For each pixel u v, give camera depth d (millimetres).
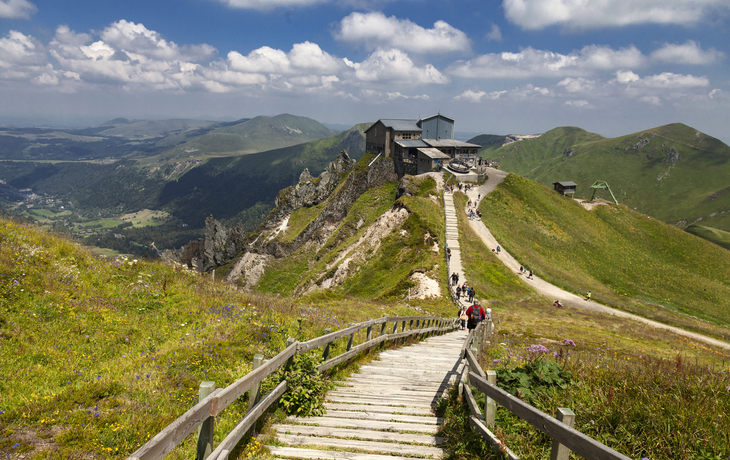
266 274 119188
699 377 6488
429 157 105000
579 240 87250
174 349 9008
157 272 16406
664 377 6512
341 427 6629
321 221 119750
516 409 4672
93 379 7148
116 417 5715
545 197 101812
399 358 12969
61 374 7250
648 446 4781
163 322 11570
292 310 15906
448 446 5805
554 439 3951
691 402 5473
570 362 8695
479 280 55906
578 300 56562
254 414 5809
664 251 93375
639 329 40094
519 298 54094
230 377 7730
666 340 33812
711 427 4875
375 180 116812
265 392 6957
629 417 5391
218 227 143625
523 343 20438
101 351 8961
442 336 22094
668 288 76688
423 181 96938
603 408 5688
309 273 94500
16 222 15266
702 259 90688
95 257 15570
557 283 62156
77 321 10281
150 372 7637
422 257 64125
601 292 66500
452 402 7172
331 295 39469
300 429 6430
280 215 133625
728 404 5434
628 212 106000
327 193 129625
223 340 9812
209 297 14656
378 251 74625
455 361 12609
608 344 25516
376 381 9797
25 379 6898
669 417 5168
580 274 74062
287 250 120500
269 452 5547
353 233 106688
